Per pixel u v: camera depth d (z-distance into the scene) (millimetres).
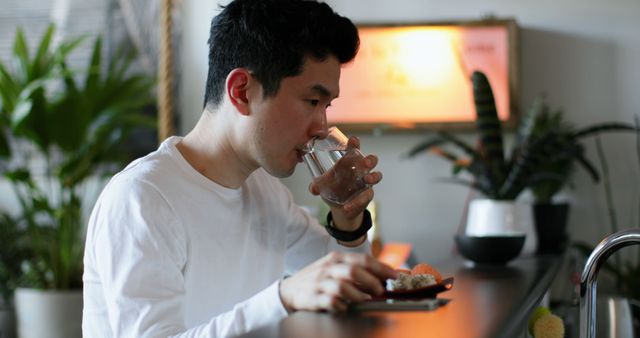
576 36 3285
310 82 1284
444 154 3059
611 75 3260
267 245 1538
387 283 1235
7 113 3691
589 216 3279
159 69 3717
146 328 1162
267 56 1275
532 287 1487
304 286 1037
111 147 3766
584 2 3277
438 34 3338
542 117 3125
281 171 1333
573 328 1772
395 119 3354
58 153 4023
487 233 2699
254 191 1540
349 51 1309
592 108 3273
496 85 3289
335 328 920
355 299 999
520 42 3314
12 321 3842
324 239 1646
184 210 1332
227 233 1422
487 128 2805
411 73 3352
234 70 1307
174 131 3584
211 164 1396
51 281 3783
